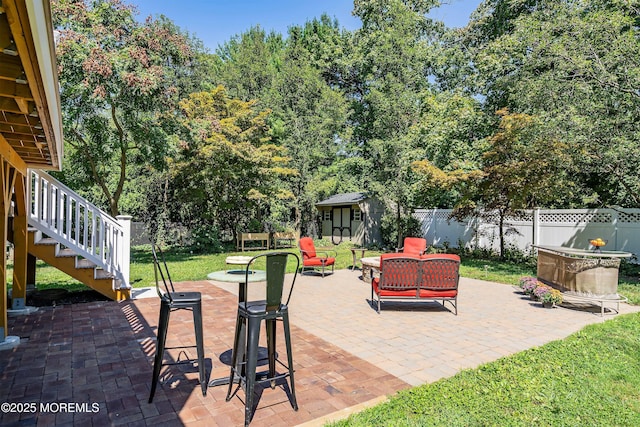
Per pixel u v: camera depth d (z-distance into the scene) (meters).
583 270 5.59
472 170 10.63
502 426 2.39
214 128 12.98
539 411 2.59
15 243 5.23
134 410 2.59
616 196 10.99
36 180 5.57
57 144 3.77
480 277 8.76
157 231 16.11
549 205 12.47
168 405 2.66
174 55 10.41
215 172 14.00
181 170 13.98
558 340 4.15
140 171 14.84
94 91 8.15
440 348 3.96
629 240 9.12
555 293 5.85
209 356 3.65
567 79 8.10
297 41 22.22
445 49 16.58
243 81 18.59
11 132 3.29
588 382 3.05
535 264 10.43
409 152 12.80
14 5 1.27
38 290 6.43
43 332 4.41
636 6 7.80
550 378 3.12
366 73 17.94
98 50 8.12
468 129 11.91
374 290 5.84
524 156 9.60
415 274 5.40
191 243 15.50
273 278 2.55
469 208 11.31
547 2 8.91
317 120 17.56
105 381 3.06
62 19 8.42
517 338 4.32
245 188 15.59
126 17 9.42
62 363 3.44
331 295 6.87
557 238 10.52
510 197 10.04
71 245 5.88
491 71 11.02
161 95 9.61
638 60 7.25
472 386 2.96
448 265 5.38
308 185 17.06
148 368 3.34
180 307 2.80
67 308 5.63
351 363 3.52
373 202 17.44
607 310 5.72
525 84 8.59
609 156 7.57
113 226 6.26
